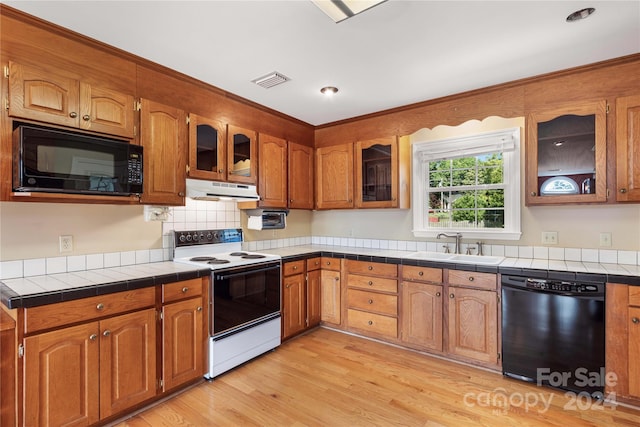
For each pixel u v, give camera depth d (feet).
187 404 7.00
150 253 8.64
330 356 9.34
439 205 11.10
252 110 10.59
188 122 8.41
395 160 10.81
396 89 9.52
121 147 6.79
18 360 5.09
